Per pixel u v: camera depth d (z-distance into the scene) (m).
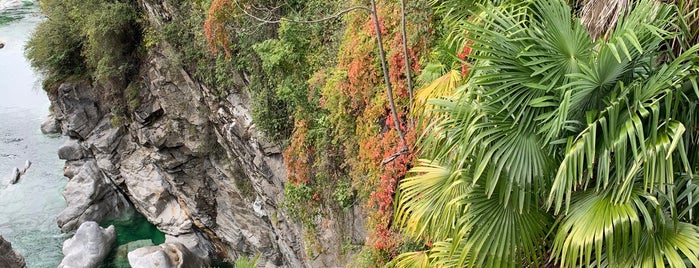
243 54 12.20
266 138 12.09
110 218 19.20
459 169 4.39
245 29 11.57
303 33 10.45
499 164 4.01
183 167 16.88
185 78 15.49
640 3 3.69
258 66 11.73
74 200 18.59
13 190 19.70
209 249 18.03
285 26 10.30
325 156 10.00
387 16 7.85
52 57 18.92
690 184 3.75
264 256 15.82
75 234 17.03
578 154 3.63
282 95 10.70
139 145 18.22
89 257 16.36
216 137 15.89
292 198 10.95
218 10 11.53
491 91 3.97
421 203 4.92
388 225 7.87
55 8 19.36
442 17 7.09
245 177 15.41
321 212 10.63
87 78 19.09
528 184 4.04
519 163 4.02
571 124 3.90
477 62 4.64
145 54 17.06
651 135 3.49
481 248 4.19
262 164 12.77
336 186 10.09
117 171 19.06
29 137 22.42
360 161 8.88
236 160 15.00
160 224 18.30
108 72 17.31
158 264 15.20
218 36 12.05
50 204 19.20
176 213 18.20
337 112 9.15
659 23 3.73
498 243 4.17
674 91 3.64
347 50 8.71
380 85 8.07
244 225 16.11
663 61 4.15
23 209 18.92
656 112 3.42
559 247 3.92
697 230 3.65
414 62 7.53
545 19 3.97
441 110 4.49
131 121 17.97
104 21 16.72
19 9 30.83
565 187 4.04
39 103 24.59
